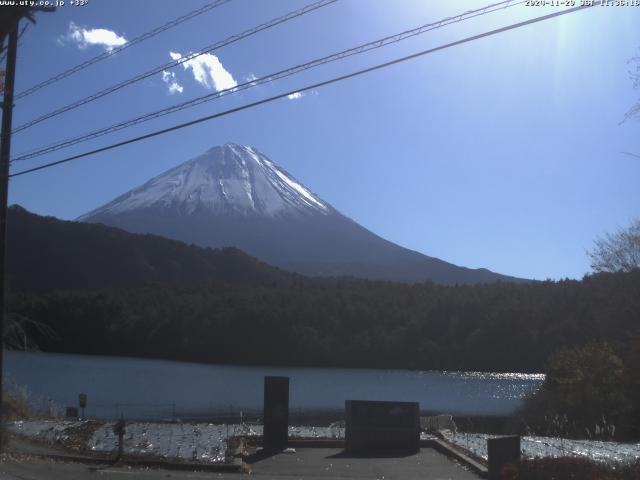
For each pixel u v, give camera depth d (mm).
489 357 85875
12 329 23672
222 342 98750
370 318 101375
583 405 26953
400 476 14211
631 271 35844
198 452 16344
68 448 16344
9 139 16438
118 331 98250
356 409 18031
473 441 18875
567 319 76312
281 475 14219
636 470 10281
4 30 10234
